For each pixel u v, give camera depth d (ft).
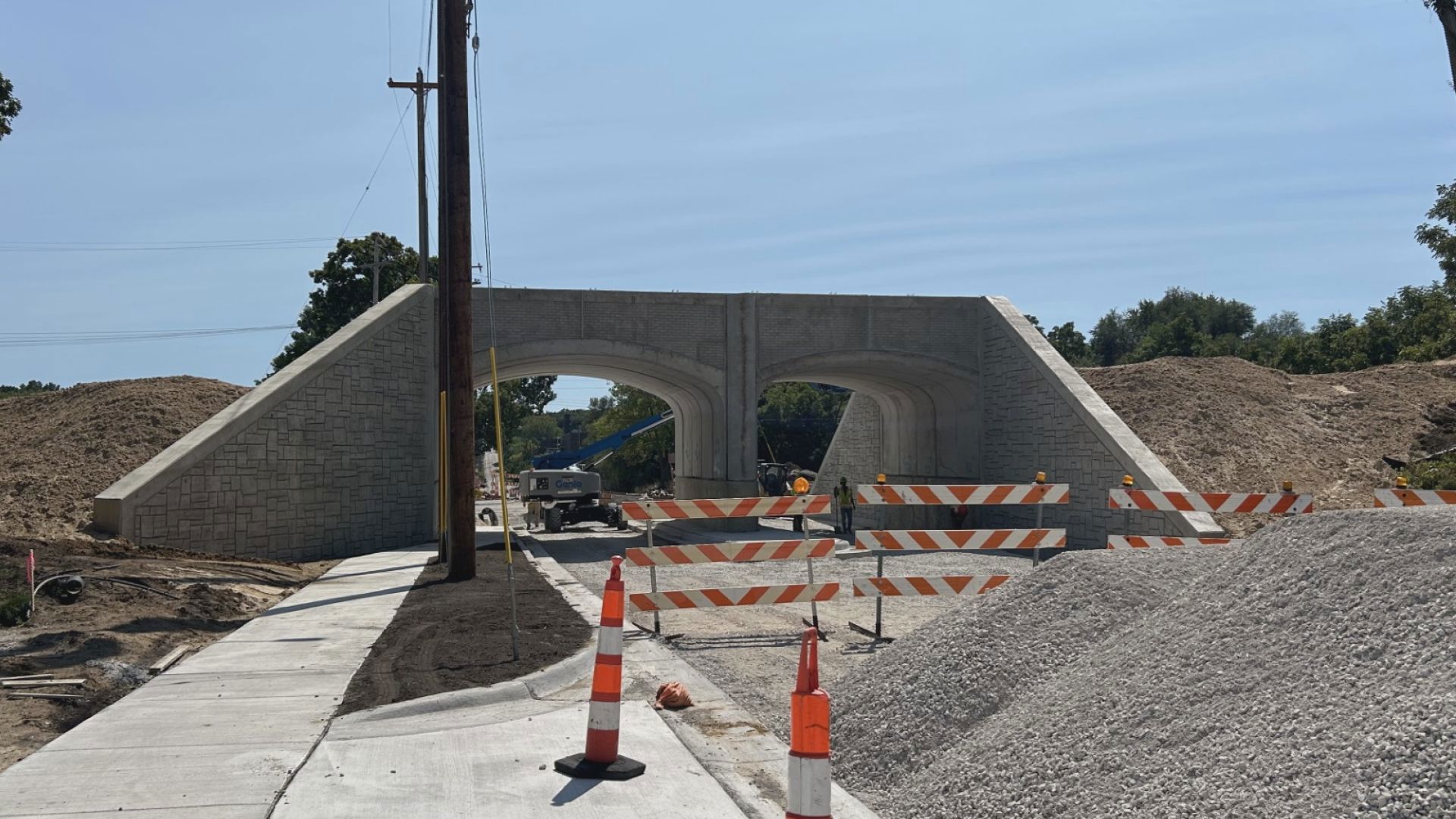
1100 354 349.61
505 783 22.70
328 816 20.49
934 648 30.04
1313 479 87.66
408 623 44.60
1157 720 21.80
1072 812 20.29
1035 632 29.94
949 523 114.21
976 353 111.65
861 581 44.78
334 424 85.76
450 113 59.77
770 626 47.73
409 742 26.03
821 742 15.33
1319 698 19.77
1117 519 84.07
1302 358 172.96
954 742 26.27
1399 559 22.53
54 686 31.91
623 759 23.94
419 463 97.50
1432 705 17.65
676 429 144.97
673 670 36.58
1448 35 78.89
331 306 217.15
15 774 23.15
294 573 69.46
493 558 80.59
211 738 26.27
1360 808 16.34
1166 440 93.15
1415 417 97.81
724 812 20.98
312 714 28.78
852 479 158.20
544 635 40.50
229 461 75.72
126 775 23.08
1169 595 31.04
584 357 106.01
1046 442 96.94
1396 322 186.91
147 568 58.18
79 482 77.46
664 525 130.21
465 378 61.21
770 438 258.16
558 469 135.23
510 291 101.91
